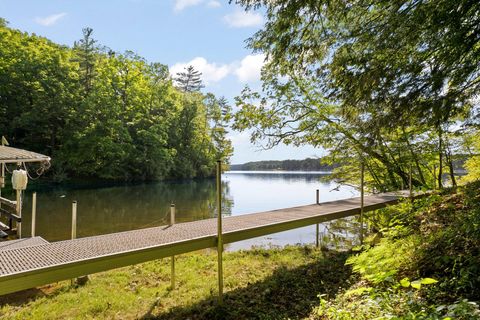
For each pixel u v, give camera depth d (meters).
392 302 2.35
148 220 11.05
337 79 4.39
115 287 4.32
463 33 3.27
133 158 26.25
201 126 34.91
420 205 5.15
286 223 5.18
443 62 3.65
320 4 3.70
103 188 22.72
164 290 4.19
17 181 6.10
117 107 24.62
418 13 3.30
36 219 10.64
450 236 3.14
